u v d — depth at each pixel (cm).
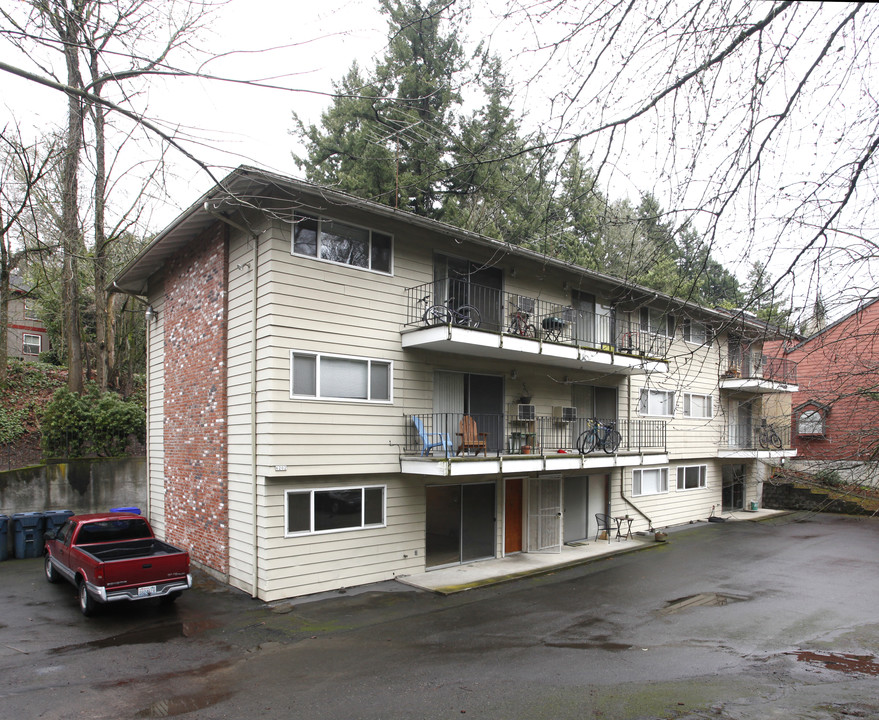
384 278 1320
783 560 1577
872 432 600
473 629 982
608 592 1239
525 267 1645
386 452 1288
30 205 1259
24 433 2045
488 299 1556
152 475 1670
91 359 2688
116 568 971
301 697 702
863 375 581
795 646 912
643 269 614
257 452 1154
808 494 2561
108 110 573
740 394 2438
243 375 1213
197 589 1198
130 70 520
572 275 1728
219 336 1305
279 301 1149
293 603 1113
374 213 1208
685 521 2212
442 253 1440
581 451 1541
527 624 1015
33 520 1452
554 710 665
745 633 974
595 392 1850
